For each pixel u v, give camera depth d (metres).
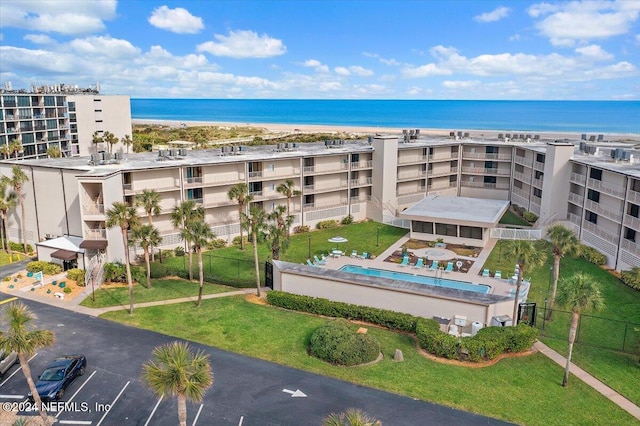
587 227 56.59
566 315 39.16
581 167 59.03
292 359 31.89
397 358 31.91
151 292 44.19
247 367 30.75
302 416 25.66
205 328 36.56
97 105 113.50
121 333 35.44
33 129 99.56
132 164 54.91
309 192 66.38
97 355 32.06
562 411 26.42
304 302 39.91
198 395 19.88
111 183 48.59
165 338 34.69
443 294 36.94
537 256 35.09
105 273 46.44
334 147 74.06
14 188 53.00
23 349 22.09
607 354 33.03
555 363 31.75
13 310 23.17
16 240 56.91
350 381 29.20
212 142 154.38
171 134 173.88
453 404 26.81
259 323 37.59
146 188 54.28
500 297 36.88
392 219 69.06
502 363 31.66
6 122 93.38
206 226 40.72
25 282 45.59
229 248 58.84
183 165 55.97
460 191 82.50
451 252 53.84
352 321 38.66
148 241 44.22
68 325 36.72
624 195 48.88
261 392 27.91
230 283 46.38
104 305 40.91
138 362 31.20
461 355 32.03
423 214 60.34
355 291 39.72
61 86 116.94
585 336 35.62
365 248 58.47
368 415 25.66
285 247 46.34
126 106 117.50
